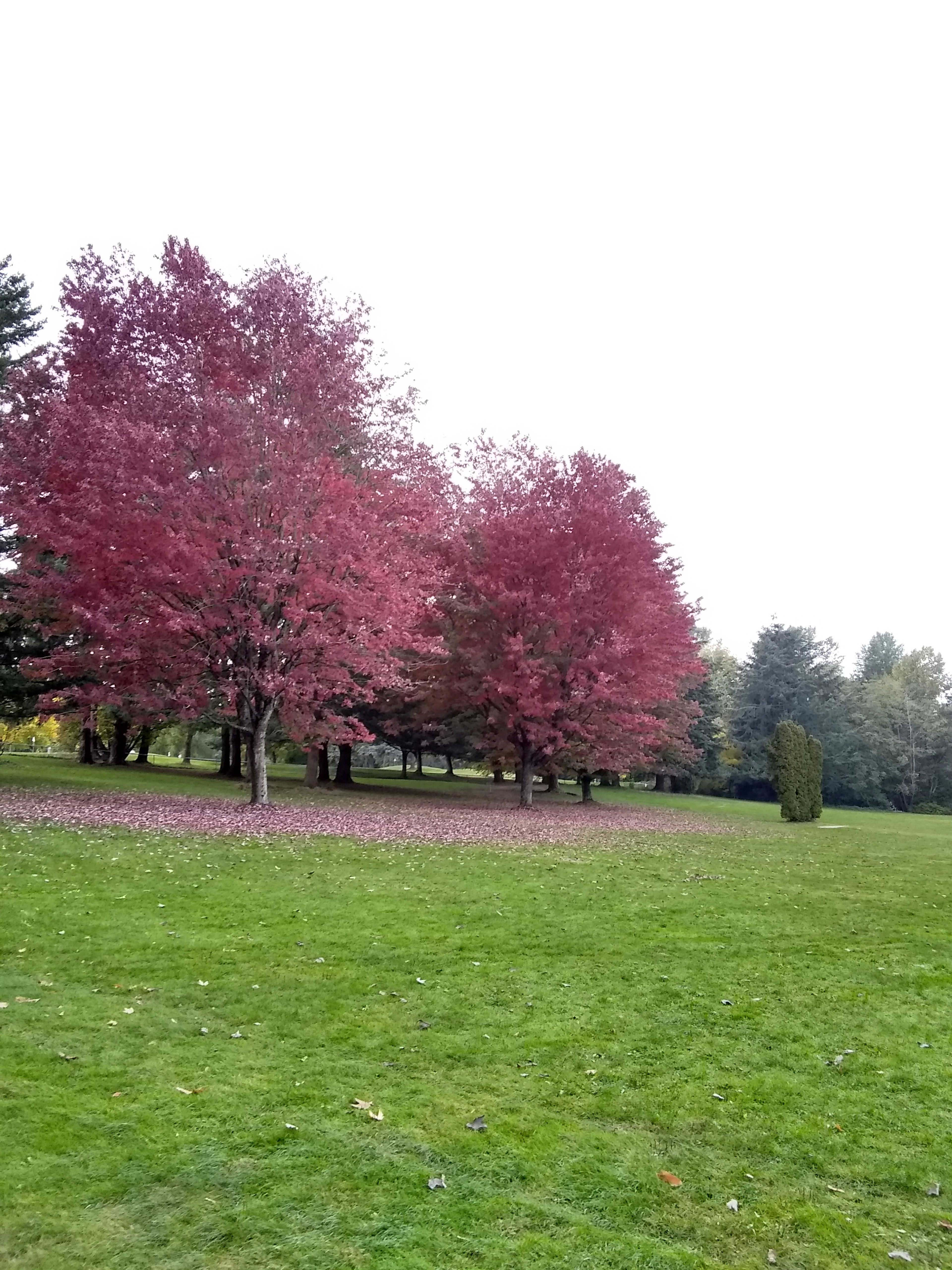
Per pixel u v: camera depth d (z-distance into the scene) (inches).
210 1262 136.6
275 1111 189.9
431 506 762.8
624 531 942.4
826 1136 193.3
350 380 696.4
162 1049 221.6
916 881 544.7
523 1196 162.9
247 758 2082.9
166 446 615.5
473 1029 247.3
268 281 710.5
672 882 483.8
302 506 642.2
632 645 930.7
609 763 1136.8
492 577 955.3
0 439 701.3
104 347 689.6
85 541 608.4
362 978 287.0
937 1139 193.5
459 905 394.3
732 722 2434.8
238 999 262.8
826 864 618.5
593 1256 145.8
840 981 303.4
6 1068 202.8
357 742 1274.6
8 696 893.8
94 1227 143.7
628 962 316.5
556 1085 214.1
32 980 266.7
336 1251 141.5
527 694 921.5
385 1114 192.4
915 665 2682.1
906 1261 149.9
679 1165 179.0
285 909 370.9
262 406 666.8
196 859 476.1
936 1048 245.9
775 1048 242.4
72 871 421.4
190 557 611.8
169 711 783.1
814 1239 155.3
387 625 687.1
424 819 799.1
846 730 2230.6
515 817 895.7
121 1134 174.9
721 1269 145.1
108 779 1051.3
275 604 688.4
